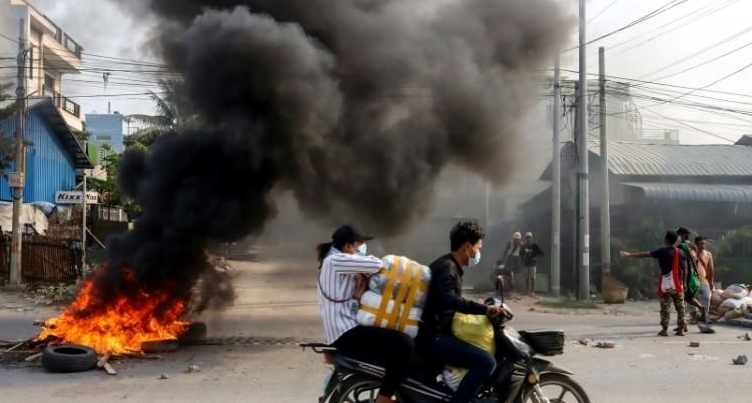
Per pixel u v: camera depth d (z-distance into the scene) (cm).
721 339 1067
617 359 872
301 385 703
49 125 2606
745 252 1931
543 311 1498
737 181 2141
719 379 743
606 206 1811
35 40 2784
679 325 1112
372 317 454
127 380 719
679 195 1986
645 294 1839
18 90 1881
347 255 464
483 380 459
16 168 1819
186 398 641
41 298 1520
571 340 1043
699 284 1207
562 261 2003
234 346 933
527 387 482
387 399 454
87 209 2595
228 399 638
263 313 1317
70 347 787
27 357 817
